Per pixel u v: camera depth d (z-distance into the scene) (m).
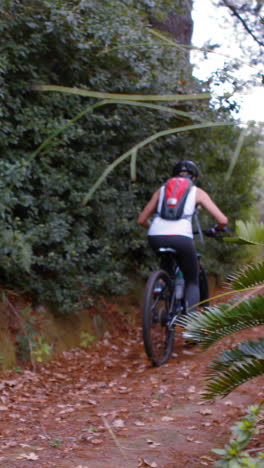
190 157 8.26
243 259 9.69
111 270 6.64
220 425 3.36
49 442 3.15
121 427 3.41
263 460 2.32
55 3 5.26
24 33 5.50
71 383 4.85
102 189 6.38
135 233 7.13
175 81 6.48
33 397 4.34
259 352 2.60
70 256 5.93
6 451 3.03
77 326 6.19
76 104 5.93
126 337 6.74
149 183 7.55
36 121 5.50
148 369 5.21
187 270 5.42
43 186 5.68
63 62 5.89
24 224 5.47
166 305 5.37
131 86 6.31
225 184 9.05
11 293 5.45
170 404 3.89
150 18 8.61
